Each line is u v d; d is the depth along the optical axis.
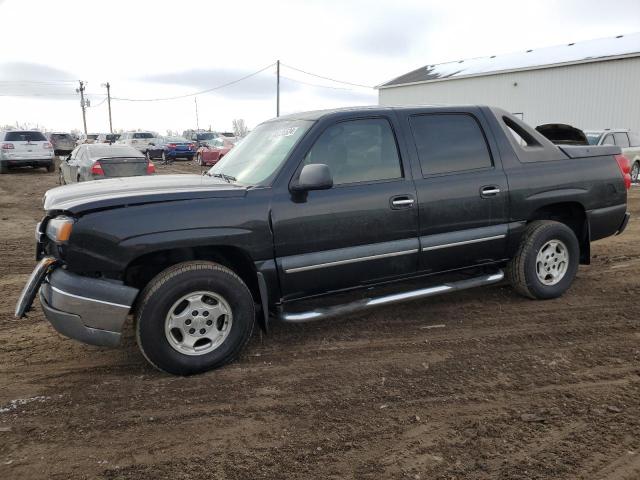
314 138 4.22
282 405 3.47
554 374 3.83
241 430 3.19
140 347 3.77
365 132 4.43
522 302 5.37
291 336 4.63
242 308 3.99
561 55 28.52
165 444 3.05
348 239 4.26
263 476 2.75
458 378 3.81
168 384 3.78
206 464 2.86
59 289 3.66
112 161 13.16
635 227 9.66
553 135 9.84
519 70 28.98
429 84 35.56
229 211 3.86
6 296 5.92
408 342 4.46
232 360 4.08
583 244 5.59
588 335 4.53
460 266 4.91
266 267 4.02
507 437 3.06
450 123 4.80
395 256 4.46
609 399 3.46
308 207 4.10
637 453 2.88
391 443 3.02
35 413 3.41
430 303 5.40
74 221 3.59
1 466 2.86
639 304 5.27
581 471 2.74
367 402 3.50
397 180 4.45
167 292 3.72
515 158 5.04
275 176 4.09
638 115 23.89
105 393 3.66
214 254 4.13
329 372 3.94
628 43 26.16
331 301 5.21
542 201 5.12
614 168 5.61
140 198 3.73
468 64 36.00
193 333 3.89
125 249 3.61
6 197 15.02
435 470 2.77
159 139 35.88
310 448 2.99
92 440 3.10
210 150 27.30
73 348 4.47
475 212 4.78
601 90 25.28
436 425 3.20
